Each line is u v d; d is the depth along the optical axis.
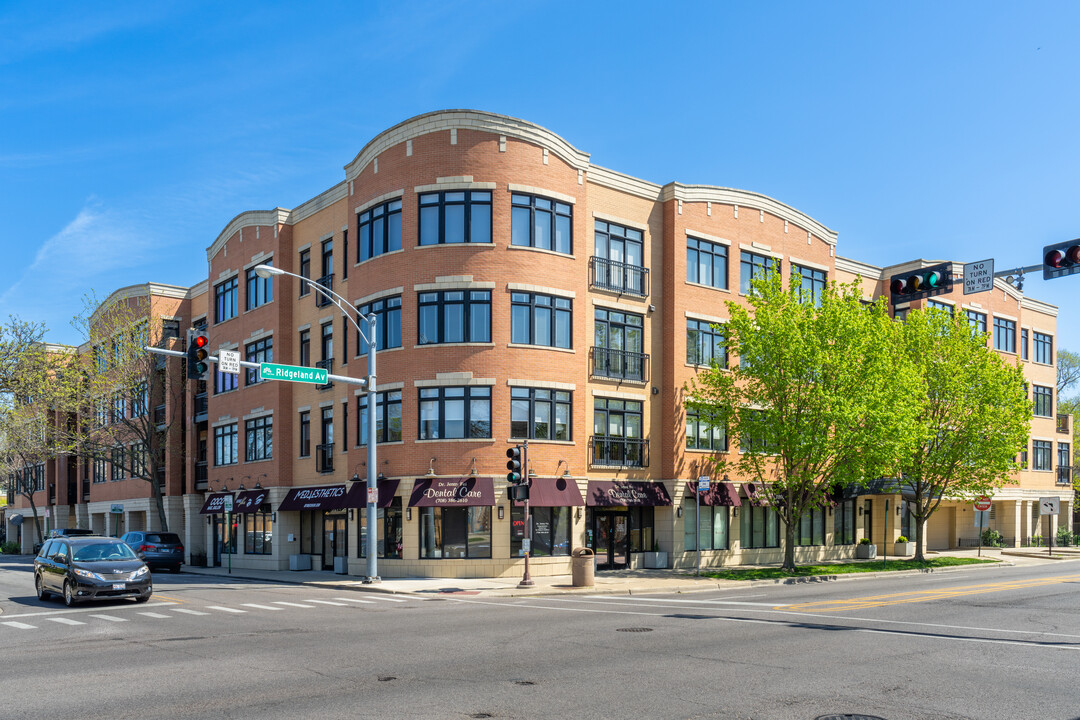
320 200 35.78
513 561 28.36
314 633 15.41
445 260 29.25
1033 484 51.00
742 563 35.06
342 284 33.88
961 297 46.00
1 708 9.55
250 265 39.91
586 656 12.54
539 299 29.84
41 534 64.19
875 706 9.33
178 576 32.97
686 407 33.44
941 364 35.97
